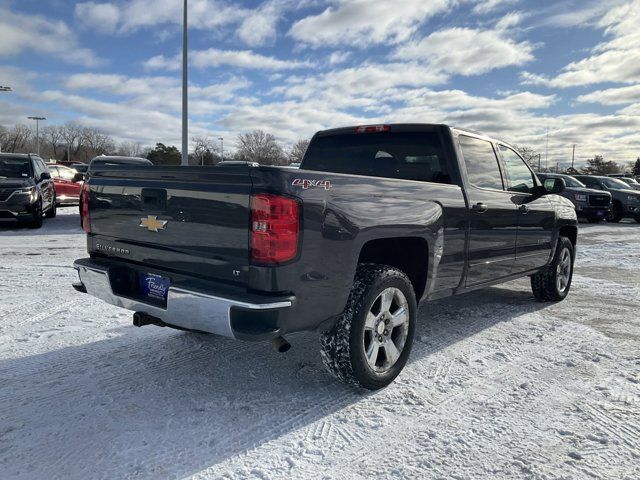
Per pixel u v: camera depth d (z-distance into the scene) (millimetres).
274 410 3199
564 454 2721
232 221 2887
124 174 3500
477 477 2510
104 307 5438
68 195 19109
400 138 4684
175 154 63625
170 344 4352
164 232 3242
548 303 6152
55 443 2766
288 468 2578
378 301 3447
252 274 2832
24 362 3893
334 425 3020
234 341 4457
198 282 3035
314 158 5242
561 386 3609
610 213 20109
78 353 4102
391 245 3961
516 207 5004
